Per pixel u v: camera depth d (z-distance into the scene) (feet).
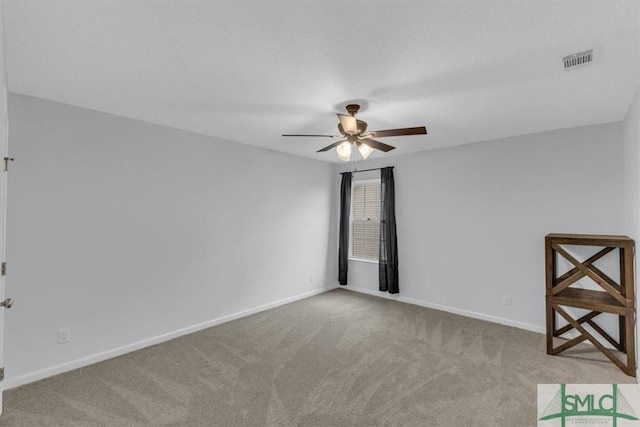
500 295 13.08
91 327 9.67
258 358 9.94
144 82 7.82
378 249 17.60
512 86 7.89
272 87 8.07
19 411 7.25
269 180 15.26
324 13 5.12
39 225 8.75
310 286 17.43
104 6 4.96
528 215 12.39
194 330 12.21
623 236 9.90
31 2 4.85
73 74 7.38
